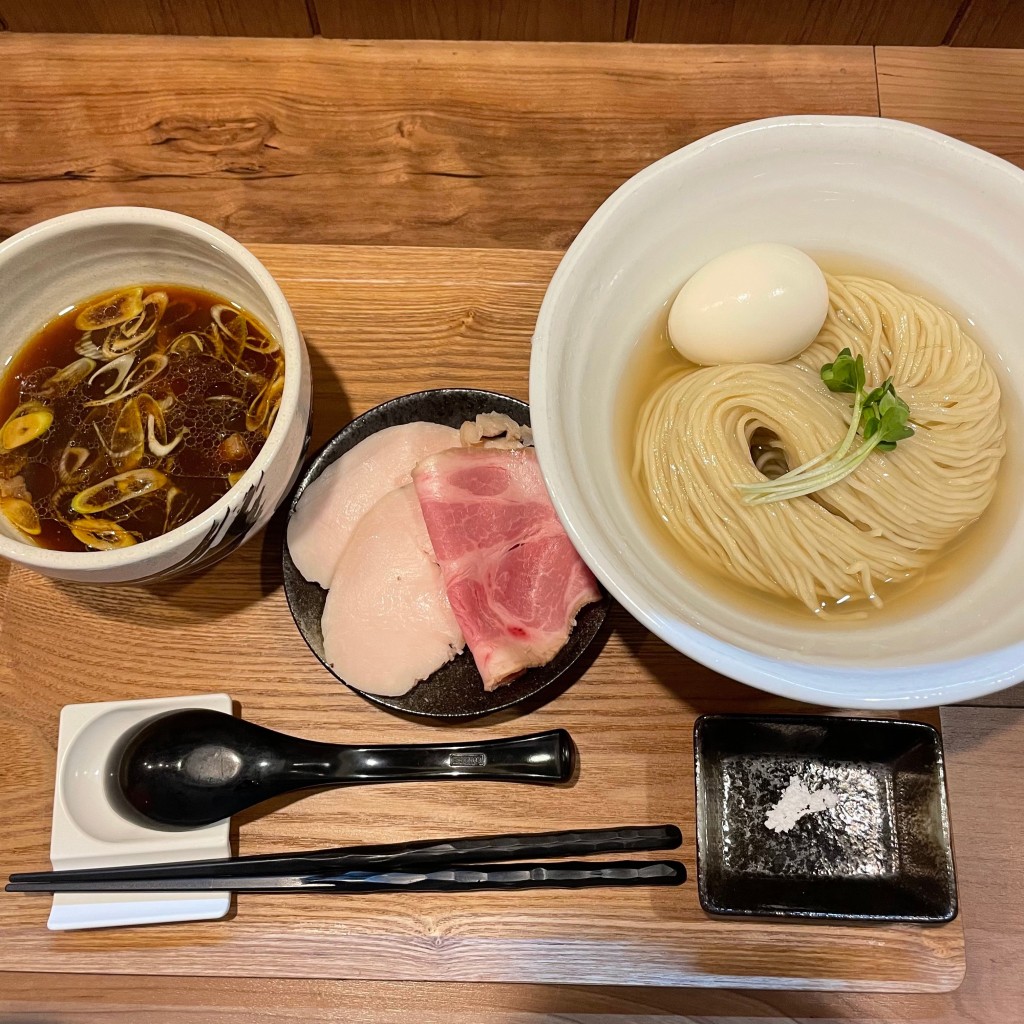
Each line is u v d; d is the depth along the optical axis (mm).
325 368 396
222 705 350
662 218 328
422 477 353
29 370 342
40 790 349
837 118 320
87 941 334
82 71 453
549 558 353
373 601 351
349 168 438
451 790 346
